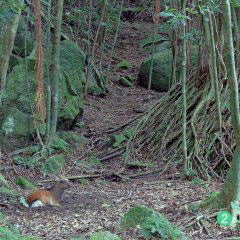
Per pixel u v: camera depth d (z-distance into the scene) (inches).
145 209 219.6
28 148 376.8
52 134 392.5
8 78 398.0
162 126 416.8
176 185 333.4
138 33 822.5
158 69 608.7
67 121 432.1
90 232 215.6
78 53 475.8
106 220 236.7
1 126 378.9
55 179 339.6
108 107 539.8
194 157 365.1
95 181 349.7
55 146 390.9
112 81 636.1
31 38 462.6
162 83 606.9
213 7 295.9
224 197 238.2
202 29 394.3
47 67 380.8
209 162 362.6
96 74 592.4
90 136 448.5
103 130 462.9
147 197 294.4
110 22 743.7
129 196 298.8
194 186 328.5
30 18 397.7
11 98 388.5
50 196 265.4
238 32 386.9
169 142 398.0
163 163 384.2
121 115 513.0
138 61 722.2
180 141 389.7
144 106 543.5
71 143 421.4
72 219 237.0
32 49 458.0
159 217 214.2
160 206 265.7
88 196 295.3
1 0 222.2
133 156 403.2
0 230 189.6
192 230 223.0
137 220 218.5
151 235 206.5
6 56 279.6
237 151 234.4
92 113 512.4
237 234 218.1
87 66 580.7
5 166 348.5
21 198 260.4
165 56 611.8
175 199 284.5
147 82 619.5
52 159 364.5
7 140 375.9
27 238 195.6
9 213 241.3
